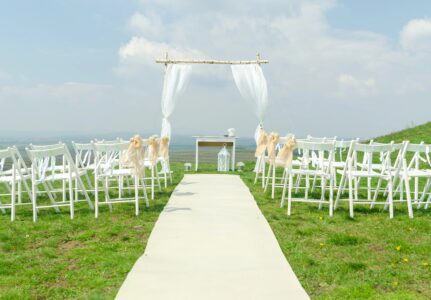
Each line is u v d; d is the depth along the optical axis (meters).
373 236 5.23
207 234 5.21
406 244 4.83
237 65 12.07
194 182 9.99
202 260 4.24
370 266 4.19
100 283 3.71
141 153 6.61
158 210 6.71
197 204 7.16
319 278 3.86
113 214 6.45
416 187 7.14
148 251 4.54
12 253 4.62
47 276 3.90
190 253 4.46
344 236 5.08
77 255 4.51
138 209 6.59
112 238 5.16
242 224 5.72
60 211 6.74
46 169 7.26
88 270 4.05
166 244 4.79
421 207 7.12
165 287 3.54
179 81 11.92
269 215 6.35
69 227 5.65
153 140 7.77
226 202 7.35
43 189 9.15
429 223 5.82
